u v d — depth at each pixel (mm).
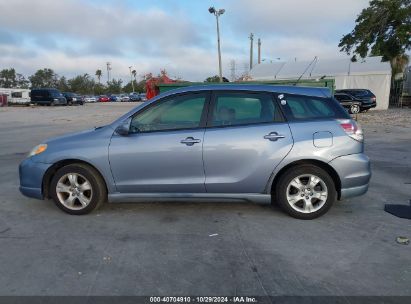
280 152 4715
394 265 3643
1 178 7301
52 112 32781
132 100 76875
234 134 4754
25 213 5203
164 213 5145
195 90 4938
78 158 4902
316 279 3398
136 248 4059
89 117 25938
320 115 4840
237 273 3512
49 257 3852
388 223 4750
